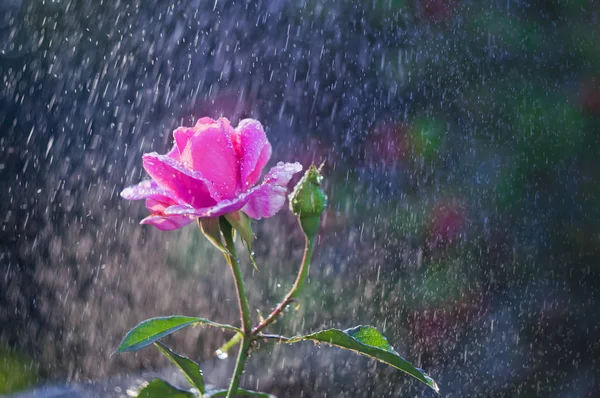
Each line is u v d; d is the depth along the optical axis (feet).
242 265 7.27
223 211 2.48
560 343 6.32
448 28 6.73
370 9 7.37
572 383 6.19
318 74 7.87
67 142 9.98
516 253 6.43
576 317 6.35
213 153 2.51
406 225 6.63
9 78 10.17
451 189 6.52
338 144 7.42
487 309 6.39
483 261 6.44
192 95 9.35
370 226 6.76
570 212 6.32
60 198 9.56
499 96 6.48
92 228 9.05
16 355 7.24
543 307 6.35
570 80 6.35
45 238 9.02
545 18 6.47
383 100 6.99
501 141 6.45
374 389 6.20
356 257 6.74
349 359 6.45
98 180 9.71
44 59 10.23
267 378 6.36
